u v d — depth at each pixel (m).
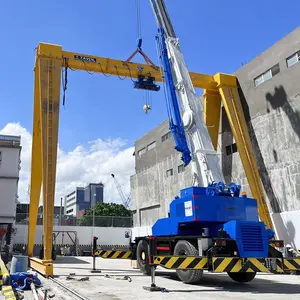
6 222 29.19
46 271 12.45
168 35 15.28
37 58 17.94
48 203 15.48
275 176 18.97
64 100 17.30
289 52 18.47
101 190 172.88
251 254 9.32
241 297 7.67
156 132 36.06
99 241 40.84
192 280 10.08
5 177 29.77
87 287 9.53
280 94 18.92
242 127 20.61
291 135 18.08
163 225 11.98
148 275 12.80
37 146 19.45
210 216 10.33
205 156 12.23
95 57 19.11
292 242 17.45
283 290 8.95
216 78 22.03
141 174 38.97
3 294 6.83
